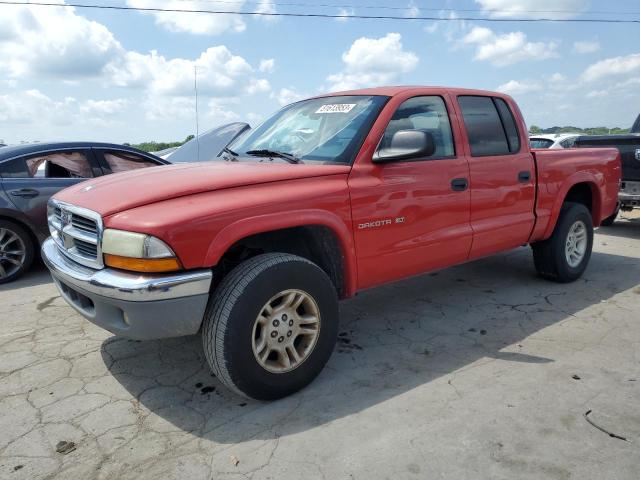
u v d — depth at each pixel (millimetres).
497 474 2275
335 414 2799
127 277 2559
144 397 3025
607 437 2523
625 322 4027
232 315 2666
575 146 8141
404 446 2490
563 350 3537
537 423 2650
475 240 3996
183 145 8555
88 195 2996
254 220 2740
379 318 4250
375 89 3791
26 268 5605
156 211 2600
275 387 2885
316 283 2979
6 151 5688
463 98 4043
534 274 5418
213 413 2842
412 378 3188
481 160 3988
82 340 3855
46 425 2742
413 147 3160
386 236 3387
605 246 6891
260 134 4051
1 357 3574
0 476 2338
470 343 3705
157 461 2430
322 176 3104
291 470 2340
